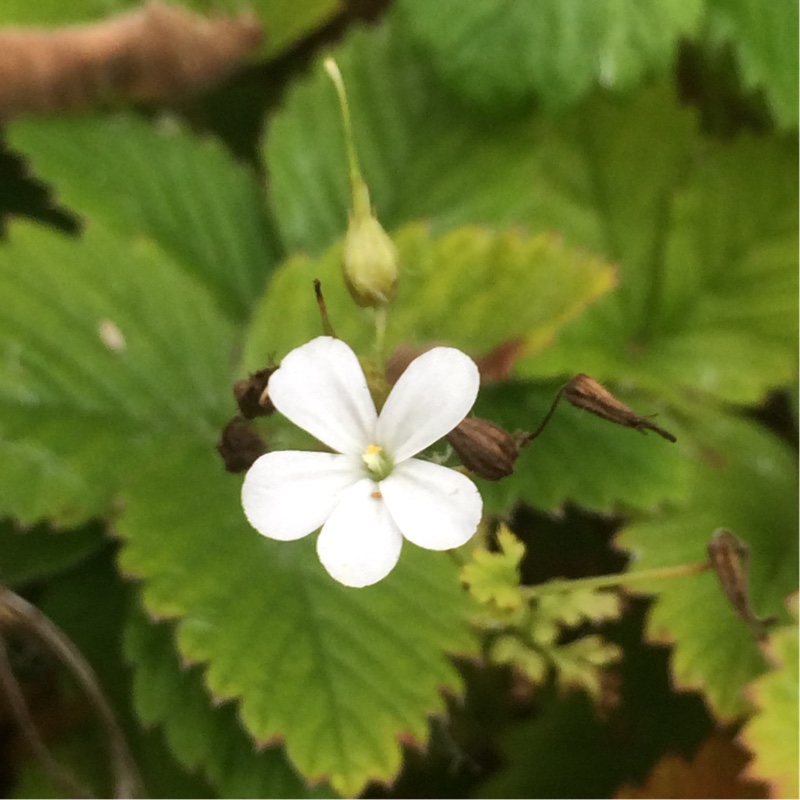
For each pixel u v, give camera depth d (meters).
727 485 0.10
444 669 0.08
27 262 0.10
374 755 0.08
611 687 0.09
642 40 0.10
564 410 0.10
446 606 0.09
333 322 0.10
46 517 0.09
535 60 0.10
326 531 0.07
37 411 0.09
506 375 0.09
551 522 0.10
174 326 0.10
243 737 0.09
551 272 0.10
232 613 0.09
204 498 0.09
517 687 0.09
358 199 0.08
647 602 0.10
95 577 0.10
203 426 0.10
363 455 0.07
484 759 0.10
